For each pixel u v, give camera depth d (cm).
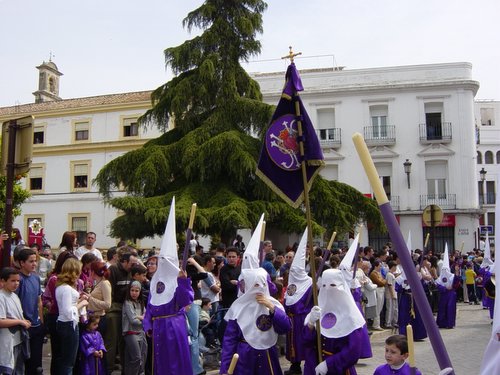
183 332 687
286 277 1090
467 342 1277
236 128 2236
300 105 621
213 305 1008
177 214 1872
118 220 2077
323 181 2184
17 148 785
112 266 859
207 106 2256
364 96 3475
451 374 204
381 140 3419
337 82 3522
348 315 528
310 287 892
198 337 897
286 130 623
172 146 2158
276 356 568
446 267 1527
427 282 1473
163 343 674
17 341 669
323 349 542
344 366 512
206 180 2133
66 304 707
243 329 555
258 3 2322
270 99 3562
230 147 2025
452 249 3328
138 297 807
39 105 4028
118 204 1977
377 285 1377
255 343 552
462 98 3397
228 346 561
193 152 2077
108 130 3722
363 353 520
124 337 788
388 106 3453
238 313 564
